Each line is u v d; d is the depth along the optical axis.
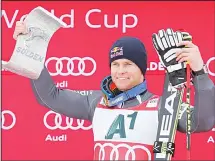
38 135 15.55
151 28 15.48
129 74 10.40
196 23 15.50
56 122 15.55
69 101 11.05
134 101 10.49
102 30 15.56
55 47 15.55
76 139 15.55
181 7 15.52
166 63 10.11
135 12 15.52
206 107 9.91
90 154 15.55
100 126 10.48
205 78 9.98
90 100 11.09
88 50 15.58
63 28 15.54
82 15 15.55
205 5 15.54
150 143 10.17
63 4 15.54
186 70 10.02
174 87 10.16
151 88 15.48
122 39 10.59
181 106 10.34
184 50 9.88
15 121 15.55
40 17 10.66
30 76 10.63
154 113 10.27
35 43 10.62
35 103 15.58
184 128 10.32
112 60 10.55
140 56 10.50
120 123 10.31
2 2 15.46
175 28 15.45
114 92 10.67
